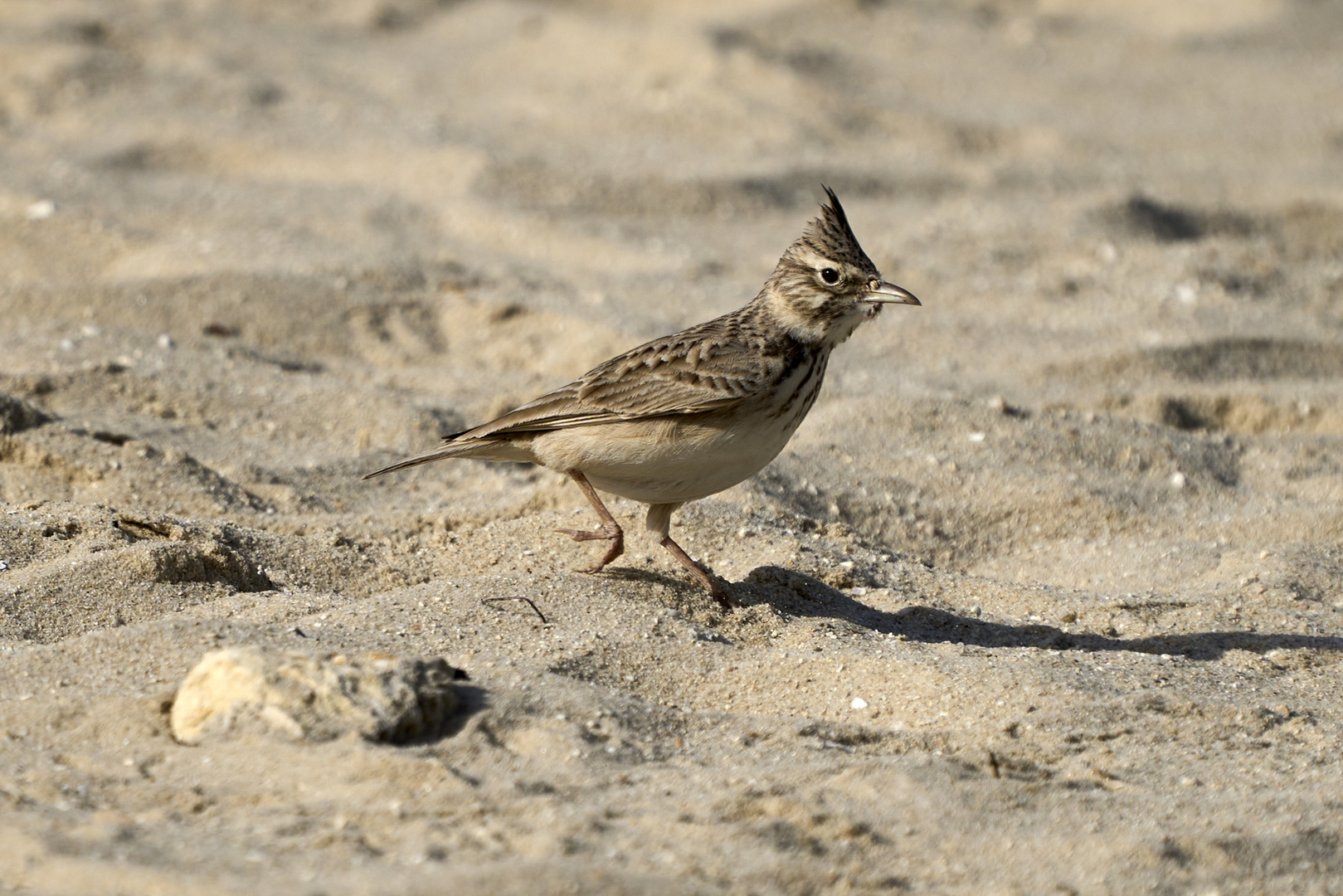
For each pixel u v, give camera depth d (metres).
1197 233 22.55
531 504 11.96
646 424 9.27
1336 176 24.92
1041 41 32.84
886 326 18.38
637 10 33.50
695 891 5.80
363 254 19.14
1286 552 12.05
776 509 12.22
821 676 8.70
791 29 32.09
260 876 5.71
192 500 11.60
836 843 6.41
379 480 13.08
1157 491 13.68
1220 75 30.69
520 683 7.91
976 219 22.09
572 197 22.23
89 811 6.24
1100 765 7.55
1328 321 18.39
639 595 9.70
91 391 14.26
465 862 5.93
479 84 28.28
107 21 29.12
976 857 6.40
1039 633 10.16
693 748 7.55
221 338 16.45
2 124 24.64
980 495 13.30
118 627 8.45
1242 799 7.11
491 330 17.38
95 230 19.72
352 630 8.62
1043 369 16.80
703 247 21.02
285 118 25.34
